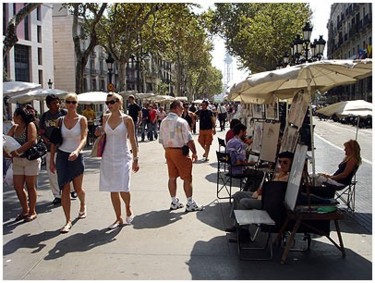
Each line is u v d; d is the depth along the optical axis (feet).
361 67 18.39
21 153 21.62
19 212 23.58
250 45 133.90
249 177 24.90
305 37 51.29
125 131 20.63
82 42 175.94
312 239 18.93
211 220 21.76
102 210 23.82
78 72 67.51
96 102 56.54
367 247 17.89
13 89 36.14
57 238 19.10
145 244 18.20
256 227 20.35
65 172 20.70
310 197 17.13
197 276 14.85
